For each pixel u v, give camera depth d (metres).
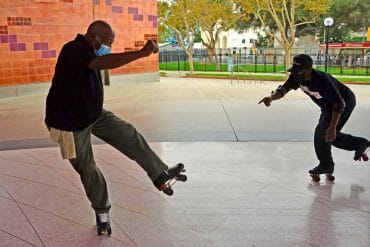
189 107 9.51
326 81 4.18
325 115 4.40
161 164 3.48
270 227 3.54
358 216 3.72
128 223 3.65
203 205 4.01
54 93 3.13
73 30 13.43
